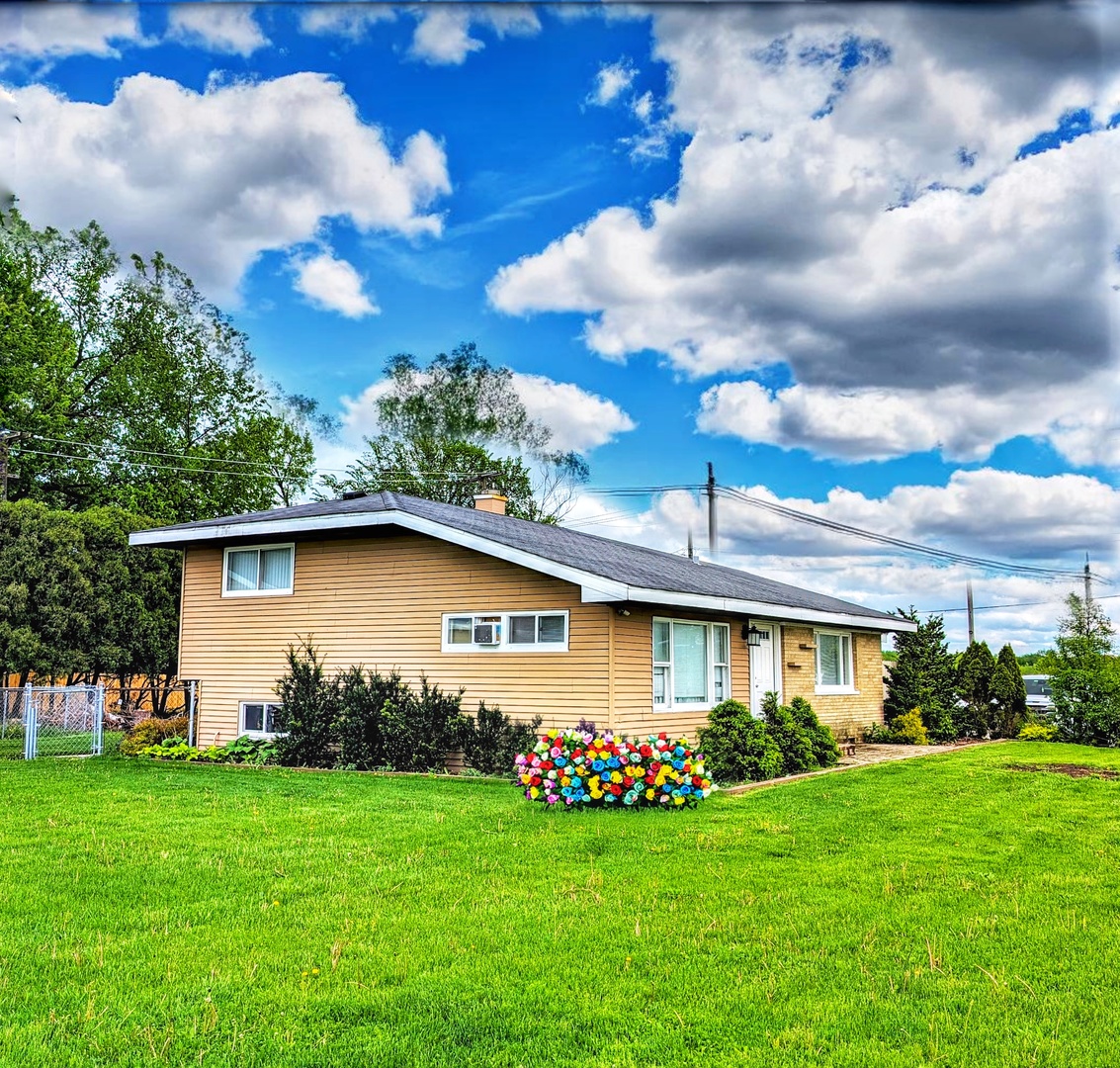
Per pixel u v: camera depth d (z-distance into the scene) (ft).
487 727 45.50
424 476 148.77
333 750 50.01
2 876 23.18
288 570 54.19
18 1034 14.05
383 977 16.44
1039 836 28.94
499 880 23.04
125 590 68.64
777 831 29.50
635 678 45.47
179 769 46.24
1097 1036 14.14
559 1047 13.88
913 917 20.02
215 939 18.35
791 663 62.13
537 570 43.98
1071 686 70.18
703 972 16.78
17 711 61.31
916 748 67.15
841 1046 13.85
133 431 112.47
